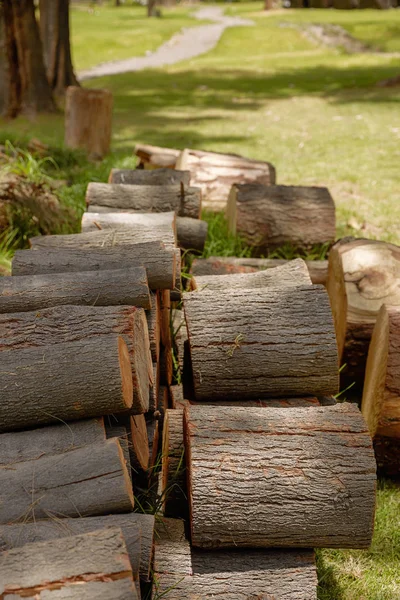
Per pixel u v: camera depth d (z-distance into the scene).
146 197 3.85
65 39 11.15
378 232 4.68
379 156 6.96
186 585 2.48
